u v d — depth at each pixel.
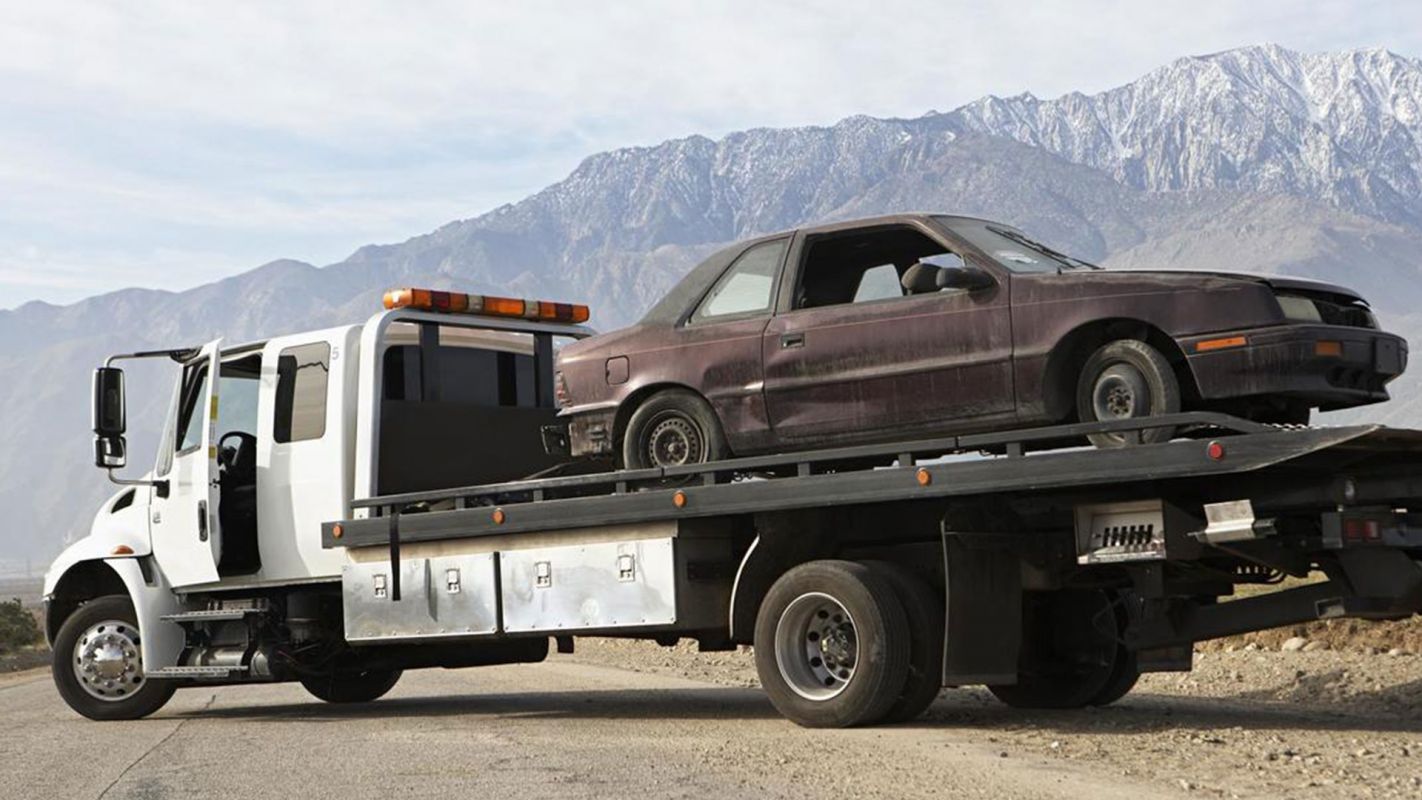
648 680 16.62
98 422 13.16
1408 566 9.00
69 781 9.36
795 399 10.34
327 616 13.54
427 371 13.27
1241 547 9.13
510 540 11.64
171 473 13.67
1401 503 9.31
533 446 13.91
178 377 13.98
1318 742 9.10
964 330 9.73
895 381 9.97
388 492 12.88
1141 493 9.40
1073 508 9.70
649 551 10.85
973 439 9.45
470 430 13.46
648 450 10.98
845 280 10.56
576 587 11.24
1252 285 8.92
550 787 8.21
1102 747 9.12
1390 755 8.49
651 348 10.92
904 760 8.74
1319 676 13.01
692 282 11.03
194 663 13.60
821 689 10.36
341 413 12.91
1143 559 9.39
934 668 10.16
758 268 10.78
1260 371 8.81
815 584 10.23
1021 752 8.96
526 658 13.73
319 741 11.04
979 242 10.03
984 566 10.08
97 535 14.03
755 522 10.62
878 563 10.31
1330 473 8.82
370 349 12.84
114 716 13.79
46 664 27.53
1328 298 9.25
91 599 14.56
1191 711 11.34
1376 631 15.27
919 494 9.58
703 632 11.70
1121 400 9.22
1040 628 11.73
